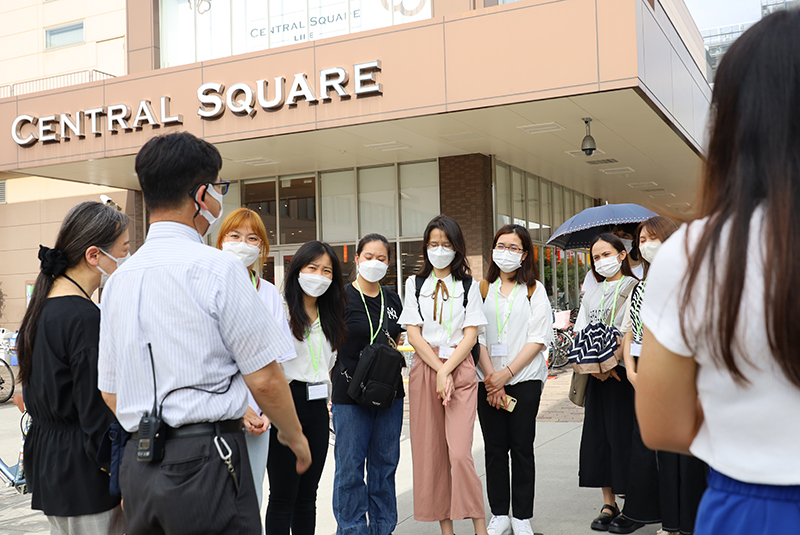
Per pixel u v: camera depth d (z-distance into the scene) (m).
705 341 1.05
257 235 3.27
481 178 12.92
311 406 3.30
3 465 4.64
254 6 13.90
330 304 3.38
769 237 0.99
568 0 8.98
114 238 2.40
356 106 10.34
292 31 13.48
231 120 11.32
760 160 1.04
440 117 10.07
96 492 2.23
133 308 1.84
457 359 3.62
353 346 3.56
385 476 3.59
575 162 13.95
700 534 1.12
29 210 18.02
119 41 17.42
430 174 13.30
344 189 14.12
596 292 4.10
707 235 1.06
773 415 1.02
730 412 1.07
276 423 1.92
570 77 8.99
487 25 9.48
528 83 9.24
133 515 1.80
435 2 11.96
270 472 3.20
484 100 9.52
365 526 3.47
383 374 3.40
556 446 6.11
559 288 16.42
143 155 1.93
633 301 3.71
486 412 3.90
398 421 3.62
